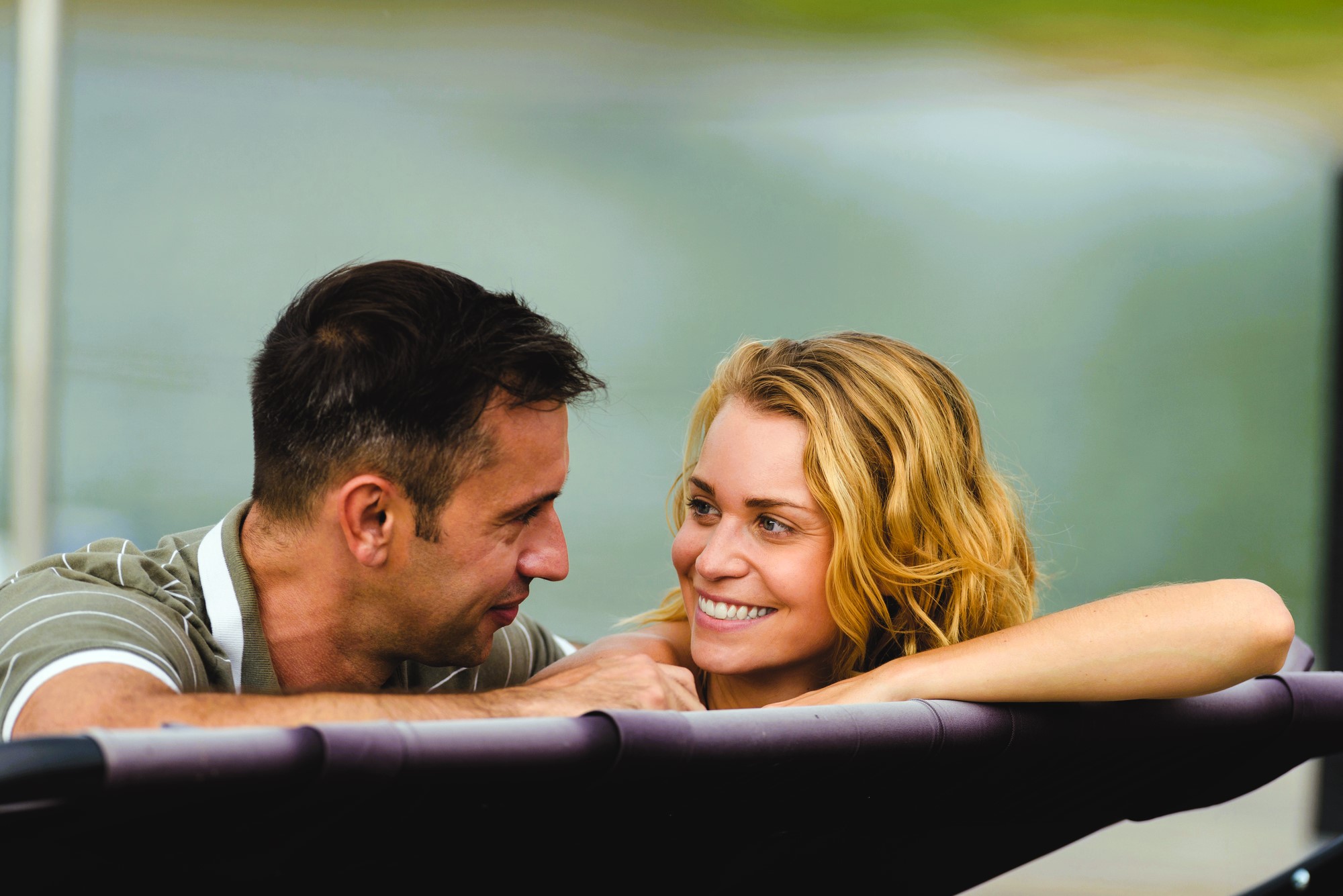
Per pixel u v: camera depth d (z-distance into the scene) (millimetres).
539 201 38094
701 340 37969
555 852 2223
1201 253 37562
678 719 2113
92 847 1753
